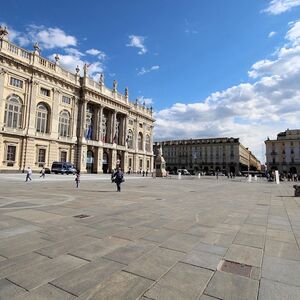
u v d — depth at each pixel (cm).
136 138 8169
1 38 4175
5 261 467
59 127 5312
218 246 589
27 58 4638
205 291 373
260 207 1245
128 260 487
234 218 937
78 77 5784
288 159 10150
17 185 2152
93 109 6378
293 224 848
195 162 11488
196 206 1230
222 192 2122
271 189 2638
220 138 12581
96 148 6266
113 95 6900
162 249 557
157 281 401
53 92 5119
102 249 546
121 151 7275
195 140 13025
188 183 3406
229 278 418
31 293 355
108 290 369
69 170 4919
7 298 341
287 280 416
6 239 599
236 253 543
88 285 383
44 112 5003
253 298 356
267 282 407
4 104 4247
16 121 4447
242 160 12975
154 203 1288
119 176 1903
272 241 640
